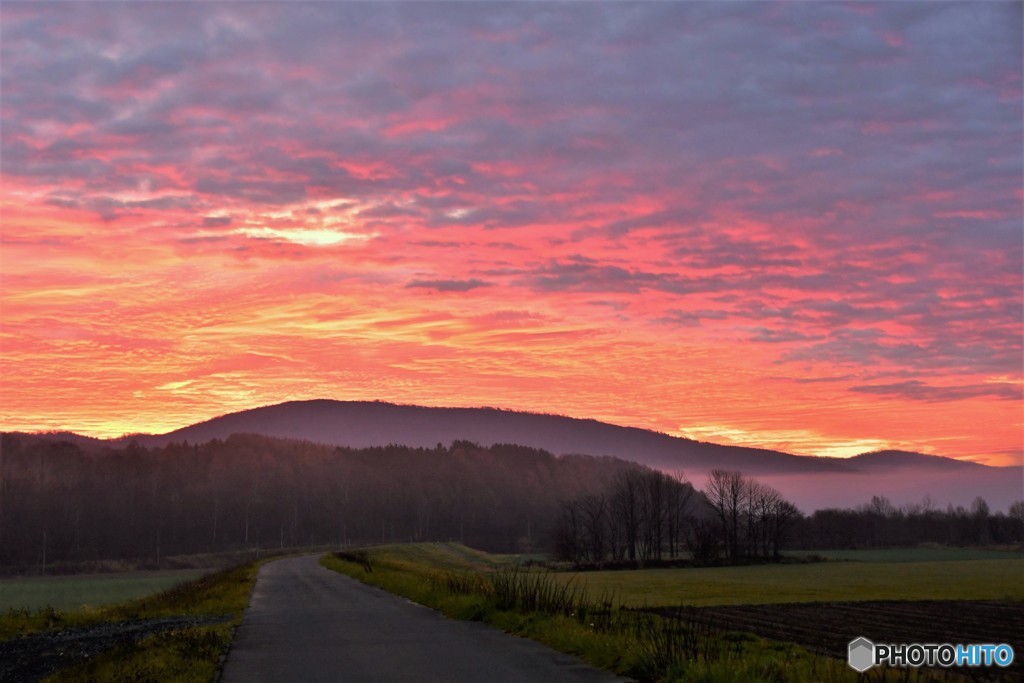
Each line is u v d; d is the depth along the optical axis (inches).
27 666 708.0
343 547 7071.9
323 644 680.4
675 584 3051.2
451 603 952.9
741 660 543.8
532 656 595.2
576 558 5428.2
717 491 5511.8
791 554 5595.5
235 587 1507.1
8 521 5944.9
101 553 6323.8
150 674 542.3
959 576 3518.7
